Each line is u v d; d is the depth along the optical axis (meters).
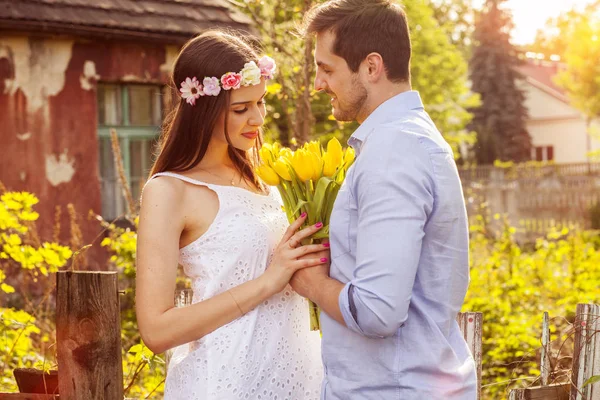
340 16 2.04
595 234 13.27
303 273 2.14
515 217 16.11
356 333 1.98
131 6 8.81
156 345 2.16
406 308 1.83
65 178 8.72
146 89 9.30
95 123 8.88
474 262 6.95
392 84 2.04
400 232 1.82
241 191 2.39
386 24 2.02
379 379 1.95
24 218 4.15
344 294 1.89
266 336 2.31
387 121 2.01
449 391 1.95
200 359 2.24
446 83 25.42
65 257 4.15
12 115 8.45
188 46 2.40
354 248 1.97
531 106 41.38
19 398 2.49
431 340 1.93
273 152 2.30
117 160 5.77
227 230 2.31
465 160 37.50
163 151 2.41
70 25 8.27
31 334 4.66
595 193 15.72
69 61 8.72
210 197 2.33
